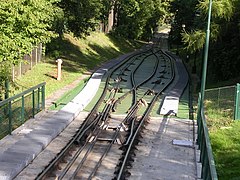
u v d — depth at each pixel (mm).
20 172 12281
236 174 13281
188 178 12547
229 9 25172
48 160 13383
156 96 24703
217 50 29531
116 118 19344
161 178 12438
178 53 58094
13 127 16141
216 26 26219
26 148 13805
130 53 58844
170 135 16891
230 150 15492
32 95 17969
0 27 15625
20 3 15719
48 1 19516
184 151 15047
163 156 14422
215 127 18203
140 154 14500
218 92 20797
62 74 31203
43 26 17172
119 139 15695
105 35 61781
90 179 11922
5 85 18547
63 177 12016
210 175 8914
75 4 33906
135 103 22484
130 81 31578
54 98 23203
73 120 18828
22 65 27828
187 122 19047
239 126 18453
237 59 28297
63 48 41281
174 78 34156
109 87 27906
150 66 43281
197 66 40344
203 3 25062
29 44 16812
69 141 15266
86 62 39562
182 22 50344
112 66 39375
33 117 18094
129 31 73688
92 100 23609
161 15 82938
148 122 18797
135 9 72562
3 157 12820
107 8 40781
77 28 36219
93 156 14016
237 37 27750
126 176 12320
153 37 95062
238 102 19297
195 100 24859
